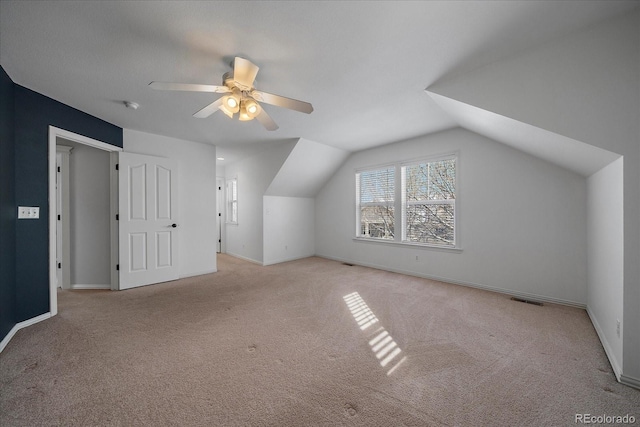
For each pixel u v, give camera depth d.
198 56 1.84
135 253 3.44
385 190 4.56
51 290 2.49
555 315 2.51
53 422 1.25
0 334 1.93
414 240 4.15
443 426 1.23
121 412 1.32
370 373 1.64
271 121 2.24
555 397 1.42
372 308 2.72
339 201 5.30
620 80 1.54
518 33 1.66
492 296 3.08
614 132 1.56
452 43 1.75
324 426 1.24
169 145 3.84
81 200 3.42
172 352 1.87
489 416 1.29
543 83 1.78
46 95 2.44
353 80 2.22
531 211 2.98
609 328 1.83
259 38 1.66
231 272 4.36
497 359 1.78
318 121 3.24
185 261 4.02
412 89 2.38
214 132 3.65
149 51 1.78
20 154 2.24
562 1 1.41
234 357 1.81
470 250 3.47
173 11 1.42
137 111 2.84
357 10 1.43
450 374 1.62
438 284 3.61
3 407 1.34
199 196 4.18
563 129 1.72
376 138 4.04
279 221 5.25
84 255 3.43
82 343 1.99
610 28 1.56
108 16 1.45
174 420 1.27
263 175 4.91
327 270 4.50
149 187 3.55
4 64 1.92
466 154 3.46
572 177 2.73
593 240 2.37
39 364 1.71
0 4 1.33
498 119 2.14
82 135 2.83
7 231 2.07
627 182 1.52
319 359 1.79
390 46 1.77
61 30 1.55
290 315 2.55
